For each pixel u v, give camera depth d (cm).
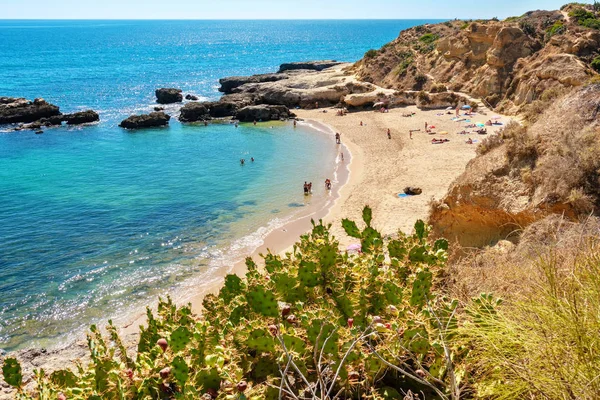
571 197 964
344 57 17500
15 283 2216
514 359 333
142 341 482
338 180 3653
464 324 379
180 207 3195
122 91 9538
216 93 9156
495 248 850
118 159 4531
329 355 393
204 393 363
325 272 496
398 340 392
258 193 3450
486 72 5619
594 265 373
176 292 2117
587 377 294
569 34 5144
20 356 909
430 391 396
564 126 1127
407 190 3133
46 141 5338
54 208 3209
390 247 572
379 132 5056
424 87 6266
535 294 398
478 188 1172
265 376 409
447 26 7875
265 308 438
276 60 16800
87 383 376
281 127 5769
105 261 2423
